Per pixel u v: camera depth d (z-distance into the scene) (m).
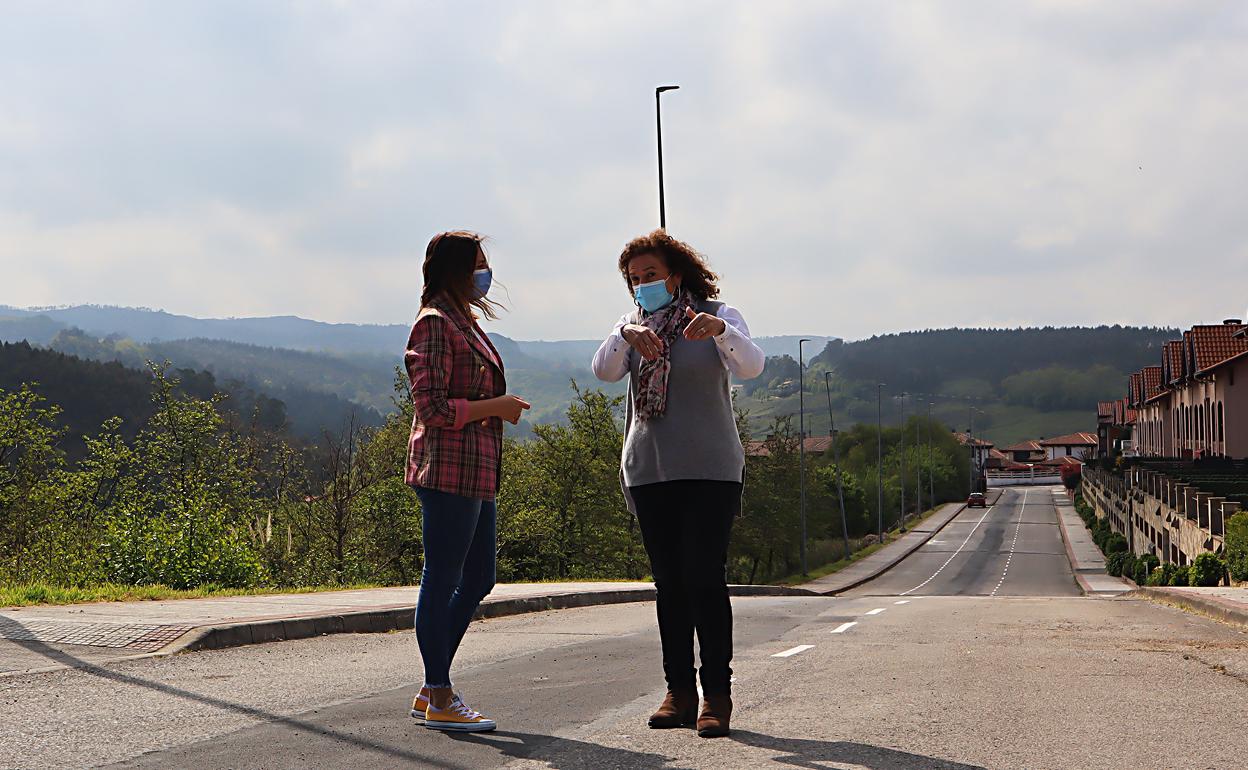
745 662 7.68
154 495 23.58
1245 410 50.06
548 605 14.57
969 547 80.31
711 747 4.52
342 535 29.02
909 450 133.88
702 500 4.81
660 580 4.98
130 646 7.68
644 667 7.39
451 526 4.83
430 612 4.86
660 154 26.55
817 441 160.25
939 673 6.95
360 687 6.18
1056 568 64.38
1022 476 185.62
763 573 75.94
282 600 11.74
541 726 5.04
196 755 4.34
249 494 25.70
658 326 4.93
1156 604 16.20
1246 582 25.20
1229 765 4.23
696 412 4.85
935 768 4.13
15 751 4.38
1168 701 5.76
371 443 30.48
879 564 68.88
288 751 4.42
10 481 23.67
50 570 18.97
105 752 4.38
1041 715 5.32
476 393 4.89
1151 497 47.62
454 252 4.95
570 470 49.16
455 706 4.91
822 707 5.57
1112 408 138.62
